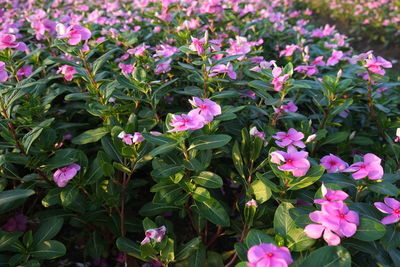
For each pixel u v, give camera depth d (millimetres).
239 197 563
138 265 540
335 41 1042
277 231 372
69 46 542
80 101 720
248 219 446
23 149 479
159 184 465
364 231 334
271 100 551
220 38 911
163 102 674
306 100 715
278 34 1082
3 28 880
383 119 672
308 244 345
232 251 521
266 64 603
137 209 627
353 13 2340
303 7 2715
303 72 735
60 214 533
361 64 668
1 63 509
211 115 415
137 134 424
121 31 908
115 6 1253
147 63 665
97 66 554
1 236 432
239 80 699
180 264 476
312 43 1136
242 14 1039
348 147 627
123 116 565
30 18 816
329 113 597
